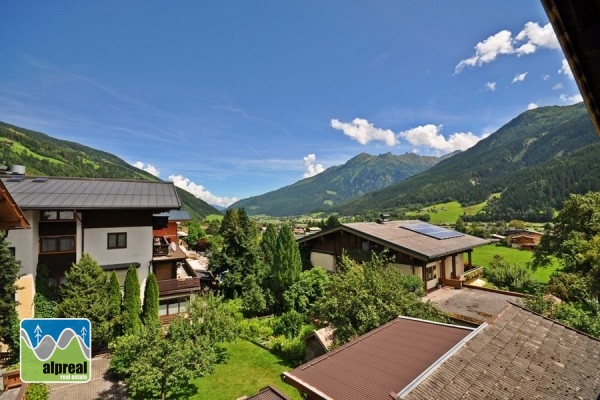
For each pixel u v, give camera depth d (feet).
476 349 20.80
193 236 181.88
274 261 73.97
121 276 63.16
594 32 5.37
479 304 56.18
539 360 20.27
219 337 48.44
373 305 41.93
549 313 45.19
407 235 77.77
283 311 71.20
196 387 43.29
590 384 18.31
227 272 87.15
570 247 78.84
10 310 42.57
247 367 49.14
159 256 72.79
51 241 58.13
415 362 21.84
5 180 65.31
